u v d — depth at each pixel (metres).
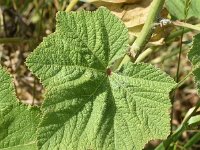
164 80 0.20
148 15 0.24
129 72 0.21
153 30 0.24
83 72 0.20
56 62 0.20
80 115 0.20
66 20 0.20
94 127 0.20
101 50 0.21
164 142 0.27
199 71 0.22
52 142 0.19
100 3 0.27
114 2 0.26
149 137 0.20
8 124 0.21
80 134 0.20
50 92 0.19
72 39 0.20
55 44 0.20
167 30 0.27
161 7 0.24
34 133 0.21
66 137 0.19
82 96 0.20
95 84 0.20
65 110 0.20
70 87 0.20
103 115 0.20
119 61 0.23
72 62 0.20
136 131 0.20
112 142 0.20
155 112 0.20
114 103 0.20
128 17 0.26
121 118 0.20
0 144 0.21
